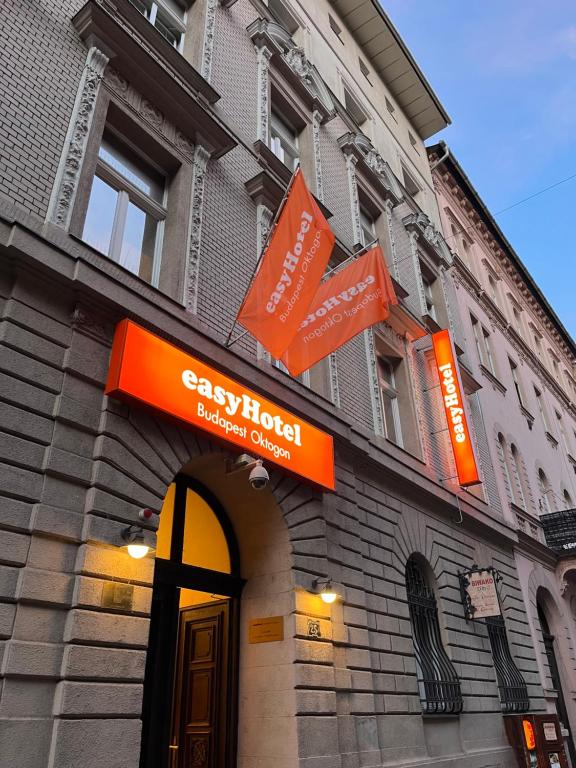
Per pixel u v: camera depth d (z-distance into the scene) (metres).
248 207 9.62
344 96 16.73
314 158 12.59
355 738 7.46
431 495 11.74
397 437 12.73
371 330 12.48
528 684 13.67
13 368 5.18
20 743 4.24
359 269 9.11
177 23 10.09
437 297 17.78
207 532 8.16
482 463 16.55
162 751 6.17
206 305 7.86
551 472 22.97
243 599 7.86
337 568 8.35
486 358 20.95
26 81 6.45
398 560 10.11
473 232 25.28
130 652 5.14
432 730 9.52
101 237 7.19
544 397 26.33
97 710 4.70
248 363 7.86
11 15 6.58
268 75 11.84
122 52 7.62
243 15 11.95
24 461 4.99
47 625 4.71
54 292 5.78
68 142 6.62
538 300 31.41
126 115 7.65
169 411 6.15
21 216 5.73
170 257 7.68
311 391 9.28
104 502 5.40
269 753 6.74
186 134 8.66
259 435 7.33
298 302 7.51
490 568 11.80
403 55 19.95
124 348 5.89
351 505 9.16
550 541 19.17
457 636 11.10
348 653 7.91
